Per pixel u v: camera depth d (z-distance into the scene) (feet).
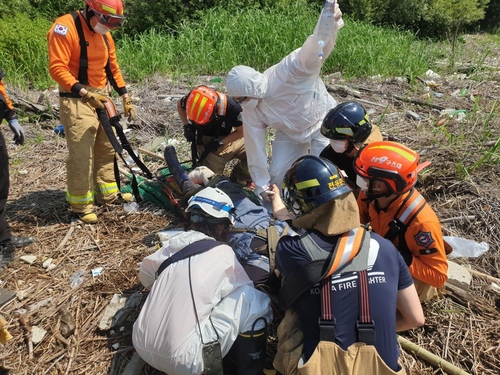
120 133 13.24
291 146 12.87
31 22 33.78
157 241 12.45
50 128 19.84
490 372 8.30
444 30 53.83
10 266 11.65
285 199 7.53
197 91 12.83
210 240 8.56
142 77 27.12
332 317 6.59
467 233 12.14
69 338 9.48
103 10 11.71
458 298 9.90
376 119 20.27
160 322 7.79
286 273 7.02
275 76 11.41
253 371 8.02
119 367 8.82
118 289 10.67
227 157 13.93
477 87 25.55
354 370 6.56
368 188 8.32
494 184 13.57
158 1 44.37
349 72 28.19
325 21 10.30
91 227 13.26
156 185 14.51
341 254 6.67
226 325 7.77
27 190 15.15
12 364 8.93
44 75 26.61
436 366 8.46
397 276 6.89
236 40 31.32
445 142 16.74
